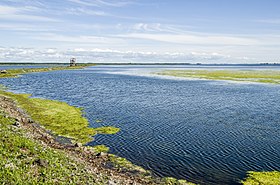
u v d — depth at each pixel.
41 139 38.12
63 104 70.06
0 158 23.73
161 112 62.84
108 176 27.92
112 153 36.72
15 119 44.19
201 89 109.50
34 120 52.41
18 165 23.66
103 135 44.56
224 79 161.88
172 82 143.38
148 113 61.59
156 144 40.56
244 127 50.31
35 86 112.19
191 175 30.72
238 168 32.56
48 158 26.86
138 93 95.88
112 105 71.19
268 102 77.69
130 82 142.12
